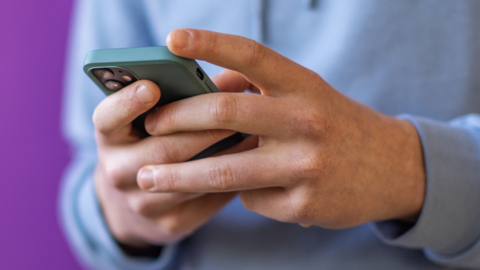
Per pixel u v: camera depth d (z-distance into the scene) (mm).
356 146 427
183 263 589
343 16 543
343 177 423
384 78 542
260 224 557
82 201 569
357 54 542
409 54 536
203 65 598
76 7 927
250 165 415
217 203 504
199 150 433
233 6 573
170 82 404
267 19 564
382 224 500
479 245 465
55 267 969
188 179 422
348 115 426
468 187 465
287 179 418
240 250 559
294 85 405
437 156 461
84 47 679
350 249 537
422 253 528
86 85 664
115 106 408
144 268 577
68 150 974
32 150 955
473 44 522
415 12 530
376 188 440
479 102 533
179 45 377
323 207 427
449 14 525
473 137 489
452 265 496
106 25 660
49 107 953
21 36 935
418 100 539
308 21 559
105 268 602
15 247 963
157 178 428
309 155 412
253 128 406
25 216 960
